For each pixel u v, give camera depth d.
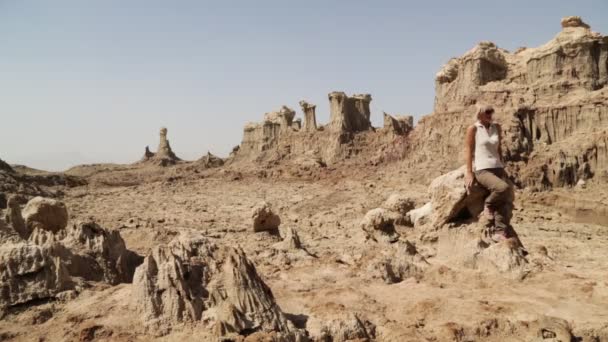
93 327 11.67
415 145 63.69
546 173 48.47
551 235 34.78
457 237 18.70
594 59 55.03
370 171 66.19
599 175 47.16
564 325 12.34
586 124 51.12
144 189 67.88
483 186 17.97
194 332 11.46
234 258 12.66
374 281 16.66
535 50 57.50
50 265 13.95
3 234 15.11
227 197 60.53
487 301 14.27
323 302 13.95
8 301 12.88
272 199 58.09
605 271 17.17
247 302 12.05
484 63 60.00
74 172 98.62
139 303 12.22
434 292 15.15
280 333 11.45
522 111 53.31
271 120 97.44
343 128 79.00
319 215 46.84
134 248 25.39
